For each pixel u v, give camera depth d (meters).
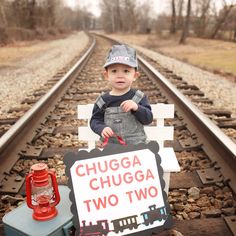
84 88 9.14
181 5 51.41
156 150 2.84
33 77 11.80
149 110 3.08
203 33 43.06
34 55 21.50
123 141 3.04
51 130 5.52
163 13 65.06
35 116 5.80
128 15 89.62
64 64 15.38
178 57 19.70
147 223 2.71
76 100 7.81
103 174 2.72
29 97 8.40
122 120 3.12
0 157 4.09
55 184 2.66
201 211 3.33
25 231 2.55
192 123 5.55
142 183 2.77
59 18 71.25
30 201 2.65
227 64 15.77
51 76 11.91
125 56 3.00
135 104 2.99
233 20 40.84
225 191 3.61
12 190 3.70
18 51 25.02
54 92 7.50
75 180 2.69
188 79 10.84
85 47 26.83
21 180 3.89
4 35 31.81
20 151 4.61
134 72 3.11
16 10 45.78
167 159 3.32
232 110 7.04
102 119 3.23
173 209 3.36
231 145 3.88
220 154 4.18
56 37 53.09
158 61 16.80
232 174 3.71
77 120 6.23
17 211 2.79
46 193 2.67
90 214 2.65
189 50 25.98
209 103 7.50
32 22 47.84
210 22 43.75
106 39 43.78
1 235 3.02
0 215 3.36
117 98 3.13
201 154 4.56
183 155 4.57
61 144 5.02
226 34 43.25
